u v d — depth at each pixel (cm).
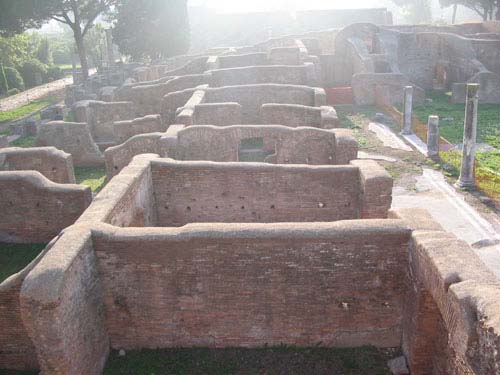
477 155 2569
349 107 3859
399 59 4484
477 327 796
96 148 2666
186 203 1616
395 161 2562
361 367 1095
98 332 1097
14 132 3422
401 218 1106
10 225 1780
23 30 4847
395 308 1115
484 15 6781
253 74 3541
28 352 1123
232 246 1065
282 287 1095
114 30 5791
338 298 1105
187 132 2041
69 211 1733
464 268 897
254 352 1141
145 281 1103
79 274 1014
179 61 5003
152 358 1135
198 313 1126
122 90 3553
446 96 4138
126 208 1346
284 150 2042
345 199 1553
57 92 5872
